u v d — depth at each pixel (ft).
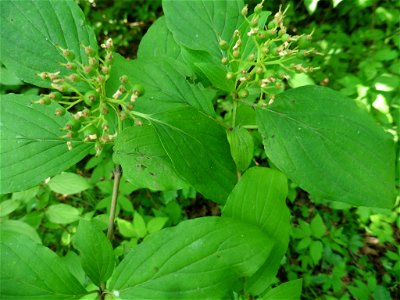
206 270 0.50
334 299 1.20
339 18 1.67
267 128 0.61
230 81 0.62
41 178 0.62
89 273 0.54
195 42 0.69
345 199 0.58
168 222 1.32
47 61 0.63
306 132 0.60
